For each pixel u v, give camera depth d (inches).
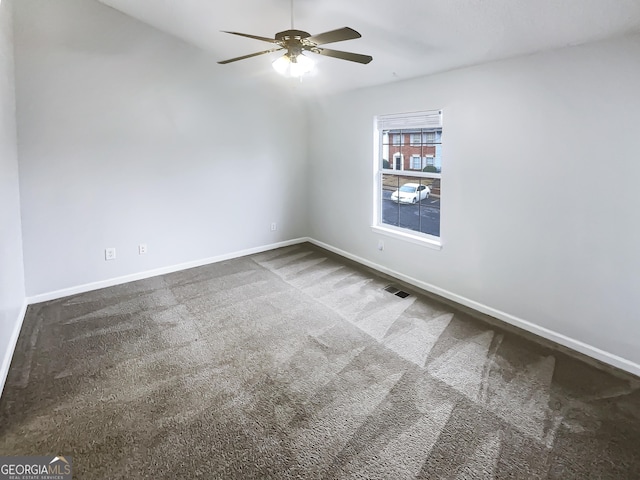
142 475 69.9
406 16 104.3
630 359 99.7
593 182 100.8
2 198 108.1
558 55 103.2
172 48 165.6
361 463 72.4
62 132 143.8
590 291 105.4
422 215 159.9
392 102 158.6
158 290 158.6
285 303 145.4
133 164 162.6
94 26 145.4
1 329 99.9
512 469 70.8
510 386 95.1
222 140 188.1
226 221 197.0
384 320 131.0
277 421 83.8
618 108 93.6
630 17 82.5
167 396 92.4
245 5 120.3
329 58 145.7
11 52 126.9
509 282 125.8
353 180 188.9
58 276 150.4
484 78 122.9
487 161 126.1
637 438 78.0
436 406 88.1
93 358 108.6
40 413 86.1
